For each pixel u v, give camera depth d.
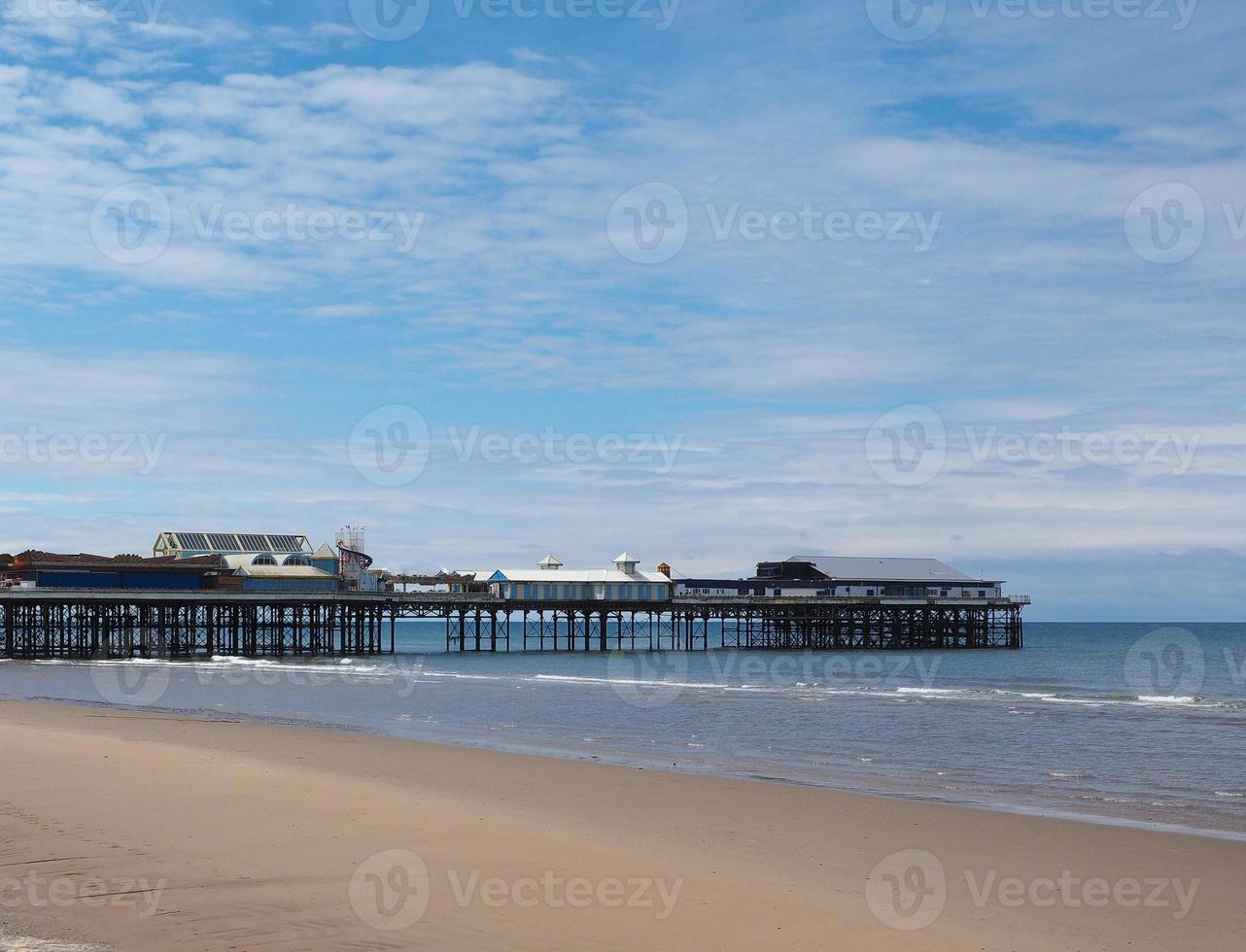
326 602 87.44
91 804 19.14
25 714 37.09
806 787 23.77
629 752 31.02
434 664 79.25
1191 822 20.80
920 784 25.56
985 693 52.78
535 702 47.41
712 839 17.86
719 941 12.26
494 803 20.83
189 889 13.63
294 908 12.95
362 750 28.73
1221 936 12.94
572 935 12.34
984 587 108.75
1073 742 34.06
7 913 12.50
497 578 96.19
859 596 103.31
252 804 19.53
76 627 84.75
